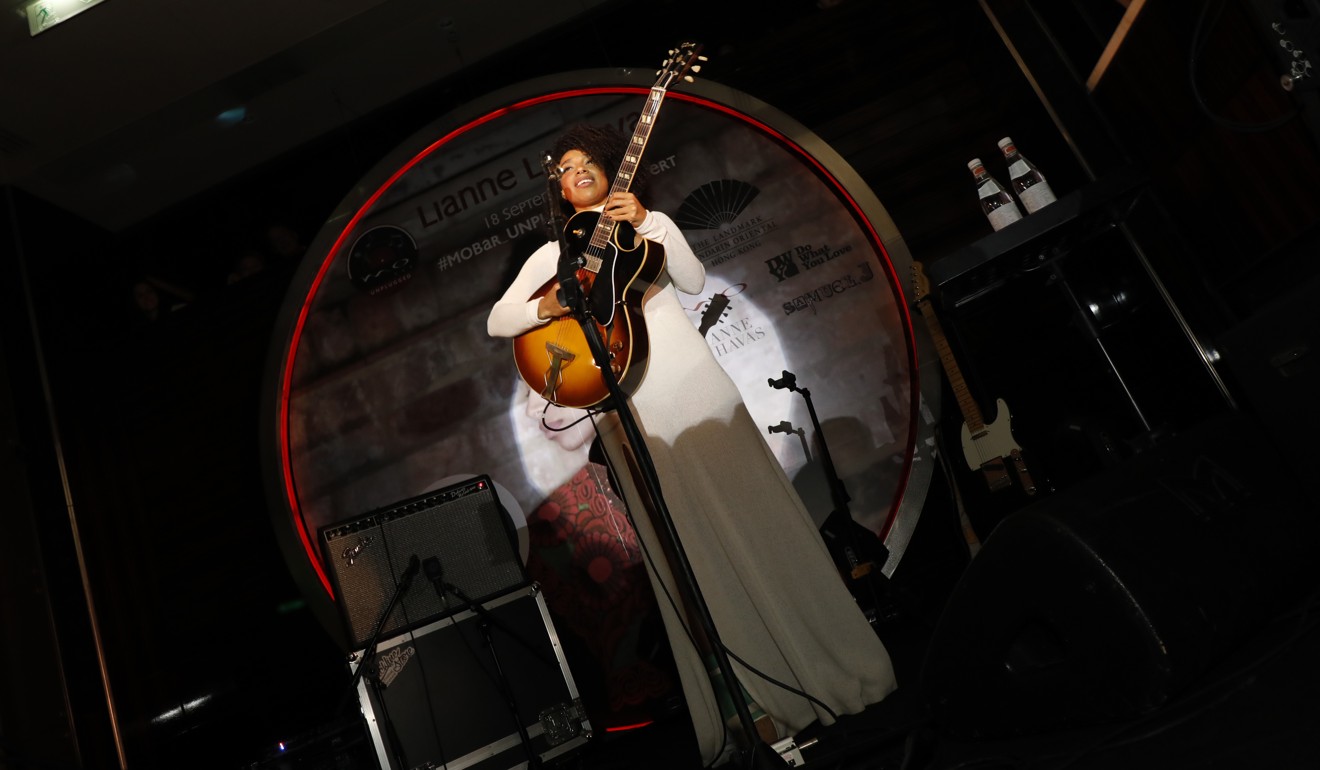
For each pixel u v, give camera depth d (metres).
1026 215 3.25
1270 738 1.20
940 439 3.77
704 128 4.22
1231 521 1.62
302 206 4.82
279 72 4.23
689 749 2.92
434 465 4.03
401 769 2.60
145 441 4.27
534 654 2.82
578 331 2.48
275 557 4.12
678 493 2.38
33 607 3.62
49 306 4.23
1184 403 3.14
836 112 4.24
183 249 4.89
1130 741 1.40
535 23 4.54
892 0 4.32
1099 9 3.13
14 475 3.80
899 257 3.93
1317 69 1.87
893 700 2.31
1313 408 1.75
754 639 2.33
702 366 2.44
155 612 4.03
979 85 4.14
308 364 4.14
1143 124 3.03
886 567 3.69
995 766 1.54
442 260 4.21
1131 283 3.27
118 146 4.32
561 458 4.00
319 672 4.02
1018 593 1.60
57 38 3.66
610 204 2.32
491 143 4.31
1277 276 2.58
